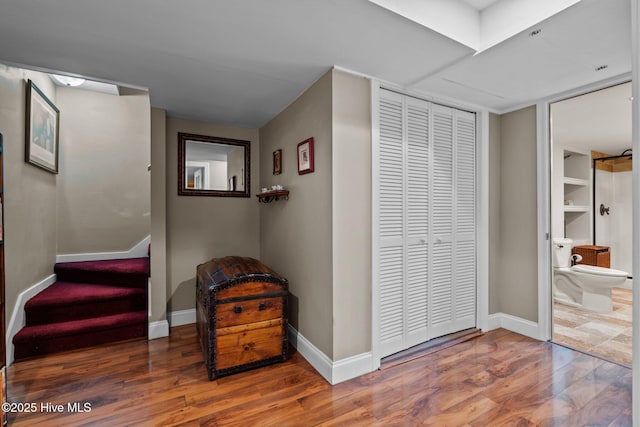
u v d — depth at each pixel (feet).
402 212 7.77
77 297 8.61
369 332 7.11
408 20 4.96
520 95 8.28
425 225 8.25
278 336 7.43
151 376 6.84
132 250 11.12
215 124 10.38
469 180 9.18
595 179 14.23
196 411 5.62
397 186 7.68
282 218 9.14
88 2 4.41
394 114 7.66
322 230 6.98
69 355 7.82
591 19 4.83
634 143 3.99
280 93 7.96
